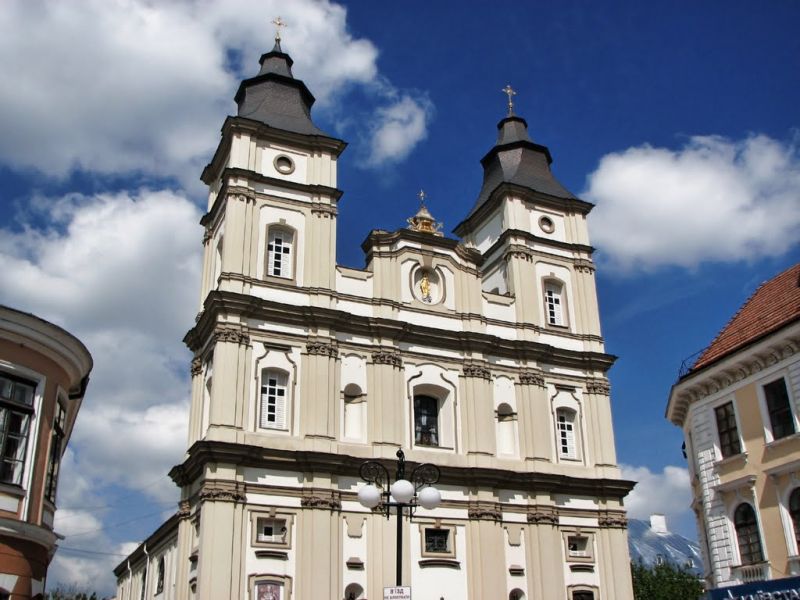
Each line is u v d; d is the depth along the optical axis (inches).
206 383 1578.5
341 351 1603.1
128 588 2198.6
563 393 1785.2
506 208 1919.3
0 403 910.4
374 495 840.3
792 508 1230.9
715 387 1406.3
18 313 925.2
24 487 908.6
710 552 1417.3
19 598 884.0
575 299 1899.6
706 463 1406.3
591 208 2000.5
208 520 1362.0
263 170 1675.7
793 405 1245.1
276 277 1598.2
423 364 1667.1
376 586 1440.7
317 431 1499.8
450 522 1545.3
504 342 1738.4
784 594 1193.4
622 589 1641.2
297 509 1438.2
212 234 1765.5
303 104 1844.2
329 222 1679.4
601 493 1704.0
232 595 1334.9
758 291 1509.6
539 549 1594.5
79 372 1050.1
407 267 1734.7
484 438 1643.7
